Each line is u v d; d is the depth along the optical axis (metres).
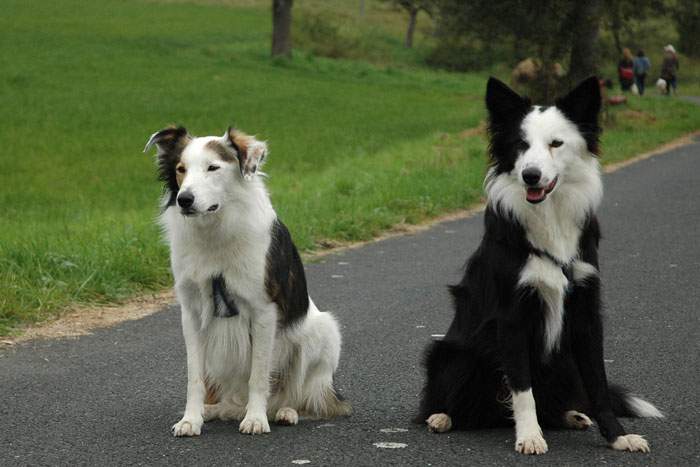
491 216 6.49
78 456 6.12
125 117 35.97
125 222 15.41
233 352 6.81
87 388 7.77
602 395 6.34
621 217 17.08
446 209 18.58
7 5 73.19
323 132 33.84
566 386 6.60
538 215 6.28
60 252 12.25
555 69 34.59
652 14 38.44
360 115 39.72
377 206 17.67
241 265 6.59
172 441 6.45
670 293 11.29
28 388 7.74
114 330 9.82
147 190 22.58
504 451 6.20
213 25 73.25
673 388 7.68
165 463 5.99
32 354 8.85
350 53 71.25
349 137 32.31
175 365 8.50
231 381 7.03
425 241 15.37
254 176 6.74
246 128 34.38
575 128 6.49
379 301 11.05
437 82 59.78
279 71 56.81
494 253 6.37
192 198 6.38
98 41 59.69
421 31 86.50
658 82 54.94
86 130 32.78
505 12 34.25
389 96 48.66
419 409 6.96
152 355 8.84
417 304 10.91
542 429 6.71
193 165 6.55
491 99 6.66
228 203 6.58
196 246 6.61
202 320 6.72
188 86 46.41
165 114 37.25
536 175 6.17
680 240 14.83
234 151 6.66
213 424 6.94
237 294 6.63
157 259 12.49
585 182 6.46
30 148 28.80
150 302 11.19
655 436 6.48
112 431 6.66
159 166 6.96
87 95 41.03
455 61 70.50
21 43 55.62
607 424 6.27
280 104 42.50
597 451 6.18
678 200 19.03
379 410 7.25
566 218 6.37
